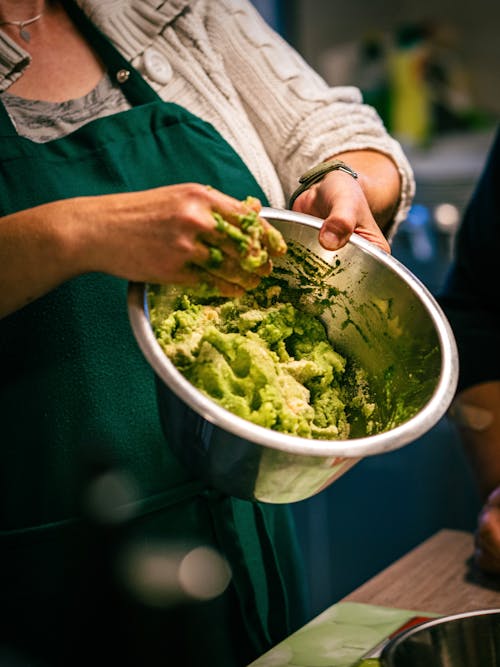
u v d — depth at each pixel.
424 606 0.96
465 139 2.45
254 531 0.99
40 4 0.96
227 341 0.76
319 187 0.87
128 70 0.98
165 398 0.70
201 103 1.04
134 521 0.91
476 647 0.76
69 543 0.89
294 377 0.81
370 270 0.80
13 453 0.87
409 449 2.25
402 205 1.08
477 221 1.28
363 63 2.53
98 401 0.89
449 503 2.23
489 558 1.03
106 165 0.92
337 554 2.41
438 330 0.75
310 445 0.63
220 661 0.95
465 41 2.42
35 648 0.89
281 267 0.84
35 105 0.93
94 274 0.89
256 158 1.06
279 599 0.99
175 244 0.65
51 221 0.69
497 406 1.21
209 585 0.95
